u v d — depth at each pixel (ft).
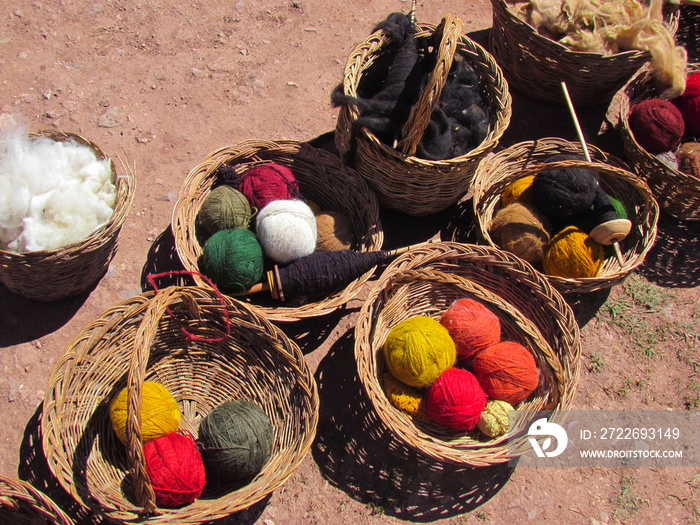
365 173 8.96
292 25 11.93
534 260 8.89
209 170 8.63
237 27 11.73
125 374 7.54
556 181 8.50
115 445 7.11
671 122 9.57
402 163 8.01
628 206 9.63
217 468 6.69
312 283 7.99
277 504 7.59
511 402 7.60
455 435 7.57
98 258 8.10
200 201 8.62
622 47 10.22
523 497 7.97
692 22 12.44
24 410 7.89
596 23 10.10
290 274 7.98
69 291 8.35
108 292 8.87
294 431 7.18
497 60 11.56
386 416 6.95
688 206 9.76
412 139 7.68
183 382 7.84
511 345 7.66
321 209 9.49
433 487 7.91
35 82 10.57
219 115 10.73
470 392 7.23
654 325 9.48
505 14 10.07
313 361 8.64
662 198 9.93
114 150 10.12
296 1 12.17
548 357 7.70
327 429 8.13
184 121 10.57
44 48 10.98
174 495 6.30
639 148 9.46
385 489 7.82
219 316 7.72
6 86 10.46
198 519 6.08
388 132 8.32
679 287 9.84
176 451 6.42
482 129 8.86
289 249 8.02
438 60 7.00
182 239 7.99
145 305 7.44
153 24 11.51
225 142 10.47
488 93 9.25
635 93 10.52
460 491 7.93
